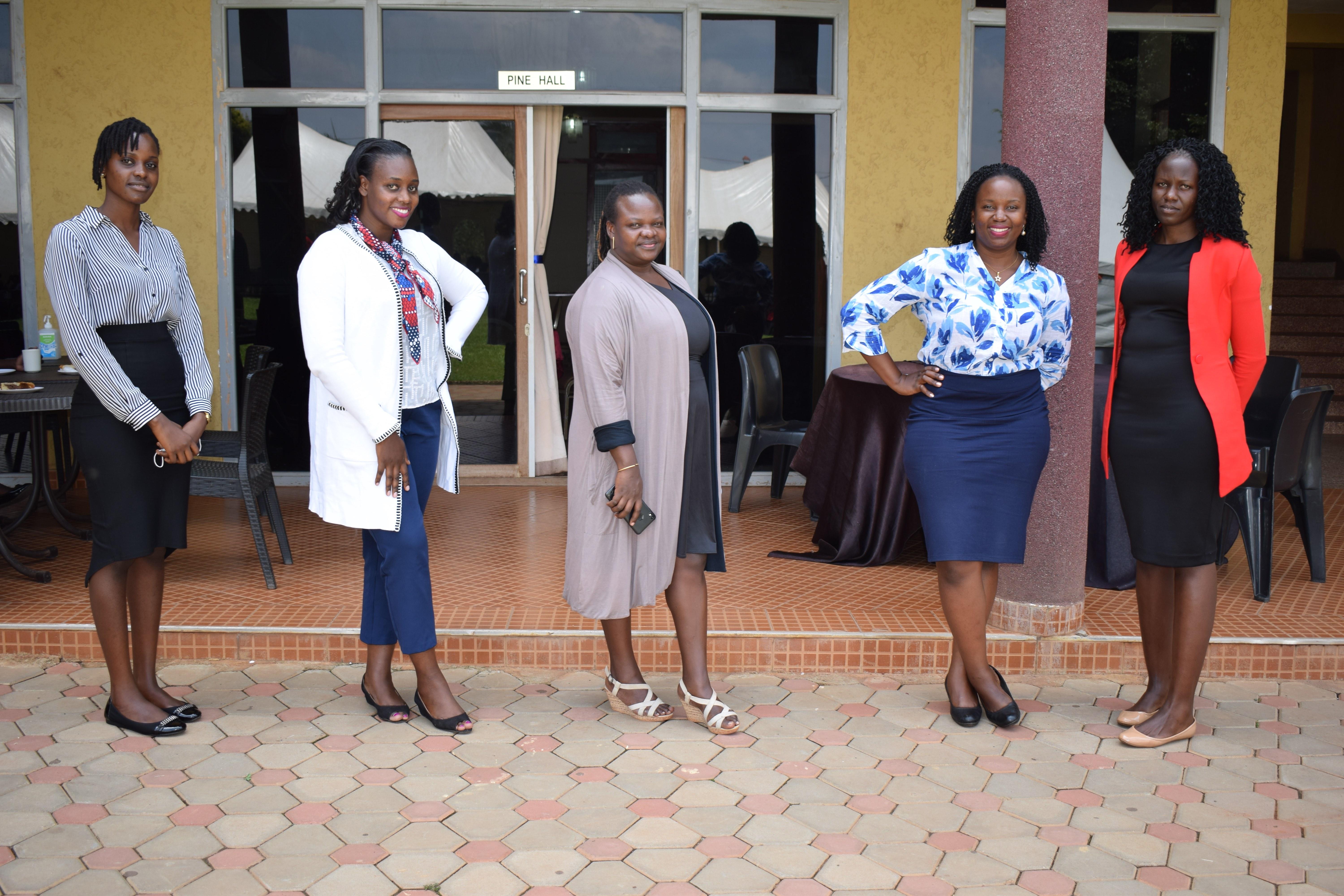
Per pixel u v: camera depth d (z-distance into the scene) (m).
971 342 3.03
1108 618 3.93
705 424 3.14
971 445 3.09
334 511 3.02
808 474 4.95
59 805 2.70
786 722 3.29
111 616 3.07
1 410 4.05
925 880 2.43
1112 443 3.19
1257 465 4.12
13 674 3.55
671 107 6.14
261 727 3.18
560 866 2.46
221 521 5.38
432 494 6.03
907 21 6.05
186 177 5.98
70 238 2.83
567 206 6.25
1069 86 3.47
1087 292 3.56
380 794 2.79
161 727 3.09
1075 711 3.41
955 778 2.93
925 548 4.92
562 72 6.10
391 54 6.06
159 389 3.01
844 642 3.67
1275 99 6.24
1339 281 10.81
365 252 2.97
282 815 2.67
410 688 3.50
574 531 3.11
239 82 5.98
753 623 3.78
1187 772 2.99
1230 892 2.39
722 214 6.23
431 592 3.33
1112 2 6.19
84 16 5.84
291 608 3.90
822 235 6.24
